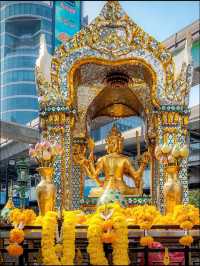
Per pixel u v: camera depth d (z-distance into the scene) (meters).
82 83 13.75
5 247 8.47
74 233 7.80
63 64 11.62
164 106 11.55
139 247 8.44
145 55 11.73
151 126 12.98
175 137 11.50
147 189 30.78
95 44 11.72
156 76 11.69
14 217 7.88
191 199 35.34
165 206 10.15
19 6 94.44
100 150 36.97
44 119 11.48
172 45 29.98
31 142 37.69
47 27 94.12
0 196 37.28
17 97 91.19
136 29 11.79
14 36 96.62
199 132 34.09
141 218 7.95
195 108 31.27
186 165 11.16
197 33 28.27
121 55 11.70
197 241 8.36
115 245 7.61
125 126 69.38
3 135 36.47
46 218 7.80
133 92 14.27
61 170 11.08
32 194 25.09
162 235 7.92
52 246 7.66
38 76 11.56
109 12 11.86
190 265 8.56
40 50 12.01
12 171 32.00
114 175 12.66
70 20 51.09
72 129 11.78
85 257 8.52
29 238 7.94
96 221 7.73
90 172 12.99
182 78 11.72
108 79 13.41
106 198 9.39
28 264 8.16
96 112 15.45
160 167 11.22
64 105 11.40
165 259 7.89
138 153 13.52
